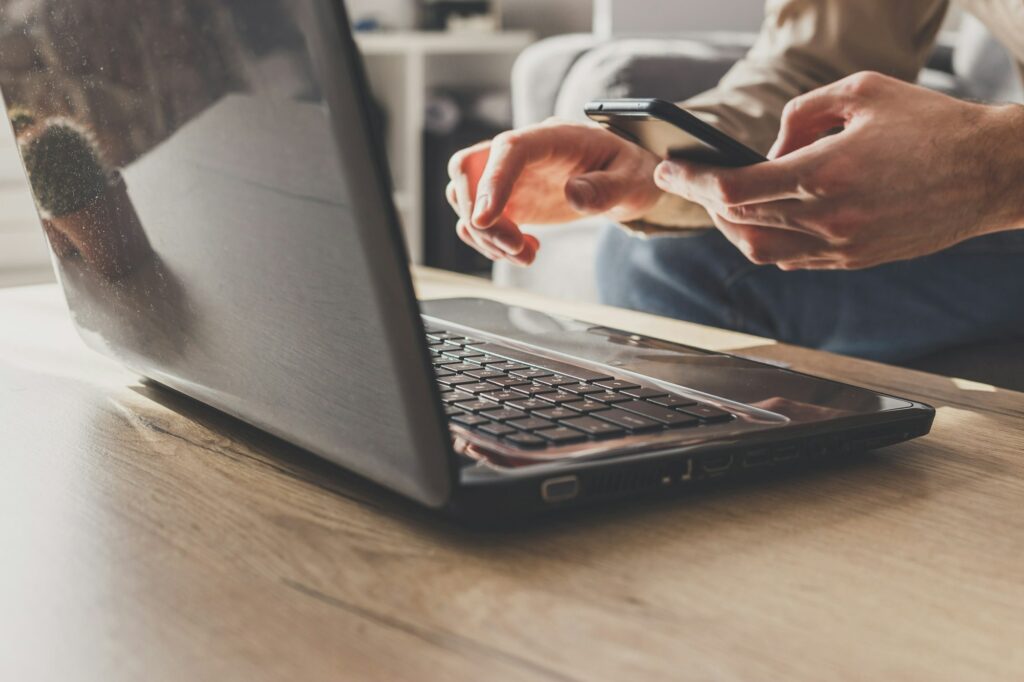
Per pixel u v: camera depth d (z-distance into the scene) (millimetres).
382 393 346
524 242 690
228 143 366
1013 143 668
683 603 329
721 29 2129
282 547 365
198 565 348
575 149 743
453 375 502
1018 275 1210
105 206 478
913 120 655
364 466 377
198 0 354
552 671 281
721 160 582
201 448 478
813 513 418
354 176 313
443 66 3619
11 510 396
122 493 417
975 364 1250
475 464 371
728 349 755
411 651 291
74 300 569
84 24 436
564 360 556
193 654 287
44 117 505
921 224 667
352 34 303
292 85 323
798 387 518
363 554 361
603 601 329
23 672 275
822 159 624
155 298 468
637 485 397
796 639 307
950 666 293
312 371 376
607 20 2129
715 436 423
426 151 3303
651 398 474
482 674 279
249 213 370
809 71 1033
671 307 1260
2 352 682
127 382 603
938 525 409
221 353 434
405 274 321
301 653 288
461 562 355
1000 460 504
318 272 348
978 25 1905
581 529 391
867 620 321
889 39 1055
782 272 1225
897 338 1234
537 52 1752
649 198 801
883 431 485
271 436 497
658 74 1497
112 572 341
